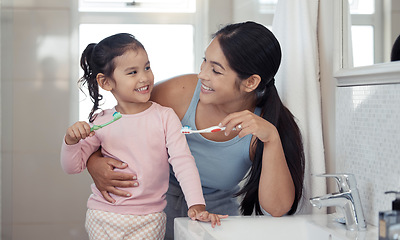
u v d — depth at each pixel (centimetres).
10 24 238
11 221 237
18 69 244
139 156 130
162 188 134
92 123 136
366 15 107
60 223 249
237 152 134
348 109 116
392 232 77
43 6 245
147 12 257
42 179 247
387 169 101
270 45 121
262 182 121
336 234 100
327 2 132
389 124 100
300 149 129
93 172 131
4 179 233
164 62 260
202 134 135
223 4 256
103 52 132
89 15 252
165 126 131
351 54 114
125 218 128
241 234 109
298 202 130
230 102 129
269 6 201
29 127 246
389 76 99
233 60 117
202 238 94
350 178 102
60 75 247
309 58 133
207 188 147
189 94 140
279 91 146
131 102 134
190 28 261
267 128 116
